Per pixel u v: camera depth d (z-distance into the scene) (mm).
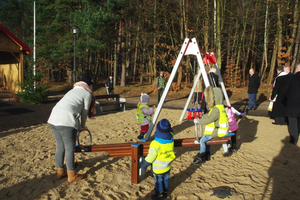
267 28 18375
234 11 19000
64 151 3623
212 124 3859
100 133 6426
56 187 3404
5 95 14648
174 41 22719
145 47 23562
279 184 3453
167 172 3084
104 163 4316
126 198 3133
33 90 12641
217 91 3922
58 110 3389
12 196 3176
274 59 18344
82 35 22422
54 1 24891
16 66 15914
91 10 19047
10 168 4066
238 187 3375
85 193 3250
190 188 3373
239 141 5648
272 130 6703
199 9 18484
